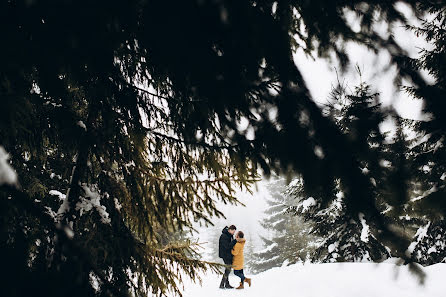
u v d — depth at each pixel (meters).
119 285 2.48
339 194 8.09
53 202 2.94
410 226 8.18
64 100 2.27
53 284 1.90
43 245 2.32
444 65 2.33
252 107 1.94
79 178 2.54
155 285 2.61
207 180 2.63
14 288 1.85
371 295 4.98
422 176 4.24
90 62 1.84
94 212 2.51
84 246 2.31
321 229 10.10
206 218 2.72
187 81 1.96
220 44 1.72
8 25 1.60
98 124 2.63
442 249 7.94
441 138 1.94
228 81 1.83
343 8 1.88
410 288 4.93
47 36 1.63
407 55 1.82
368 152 1.61
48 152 2.96
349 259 9.77
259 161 2.16
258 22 1.66
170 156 2.61
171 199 2.63
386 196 1.60
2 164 1.27
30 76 2.03
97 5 1.57
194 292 6.73
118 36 1.75
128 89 2.39
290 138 1.73
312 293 5.55
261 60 1.83
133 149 2.57
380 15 1.86
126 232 2.63
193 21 1.63
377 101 1.67
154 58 2.03
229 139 2.29
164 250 2.80
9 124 1.65
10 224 2.00
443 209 2.19
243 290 6.53
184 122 2.37
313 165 1.69
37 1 1.54
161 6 1.61
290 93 1.76
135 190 2.58
